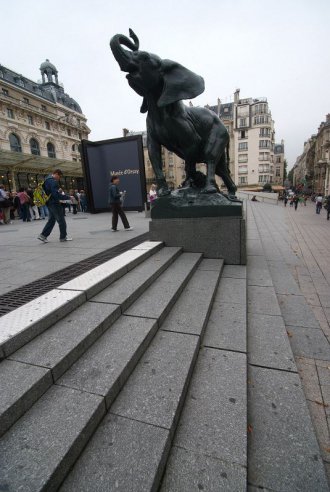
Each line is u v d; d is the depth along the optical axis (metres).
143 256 3.98
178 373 1.97
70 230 7.91
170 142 5.01
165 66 4.28
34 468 1.22
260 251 7.01
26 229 8.94
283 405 1.96
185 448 1.57
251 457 1.61
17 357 1.82
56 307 2.27
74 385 1.72
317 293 4.23
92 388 1.69
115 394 1.76
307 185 74.31
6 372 1.68
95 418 1.54
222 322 2.88
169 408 1.68
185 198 4.99
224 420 1.73
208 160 5.13
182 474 1.43
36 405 1.57
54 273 3.48
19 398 1.48
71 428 1.42
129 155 13.11
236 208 4.69
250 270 4.98
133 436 1.51
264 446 1.67
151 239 5.16
